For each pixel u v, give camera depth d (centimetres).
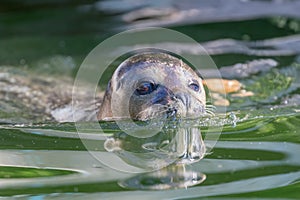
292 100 1547
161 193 968
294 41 2084
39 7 2669
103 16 2486
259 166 1078
